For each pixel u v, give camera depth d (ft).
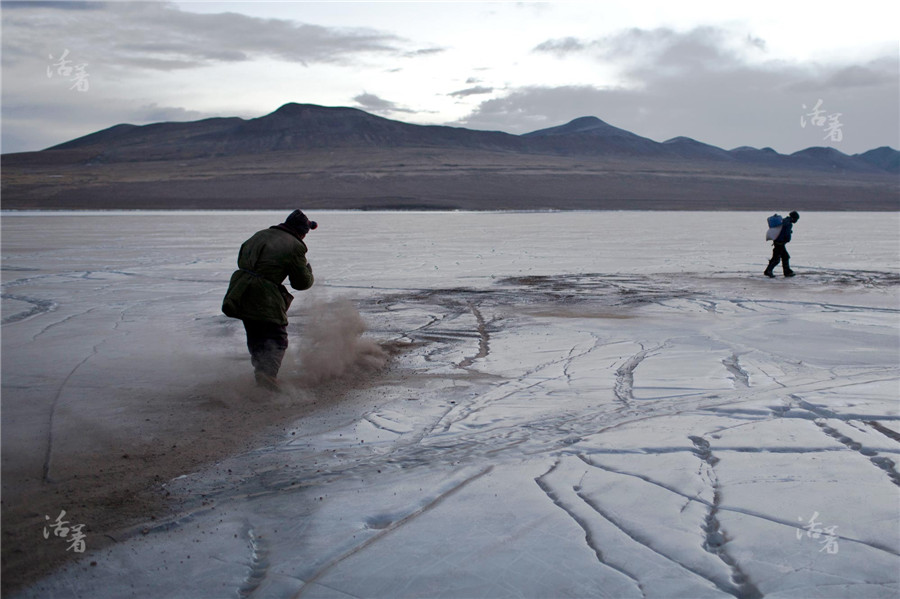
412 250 82.84
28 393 22.31
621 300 43.01
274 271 22.81
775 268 61.93
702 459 15.69
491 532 12.47
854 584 10.49
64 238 103.60
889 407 19.15
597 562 11.34
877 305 39.83
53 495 14.64
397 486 14.67
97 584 11.27
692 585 10.62
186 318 36.86
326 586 10.95
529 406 20.48
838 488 13.89
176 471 15.93
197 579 11.36
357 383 23.66
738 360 26.03
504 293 46.65
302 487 14.80
